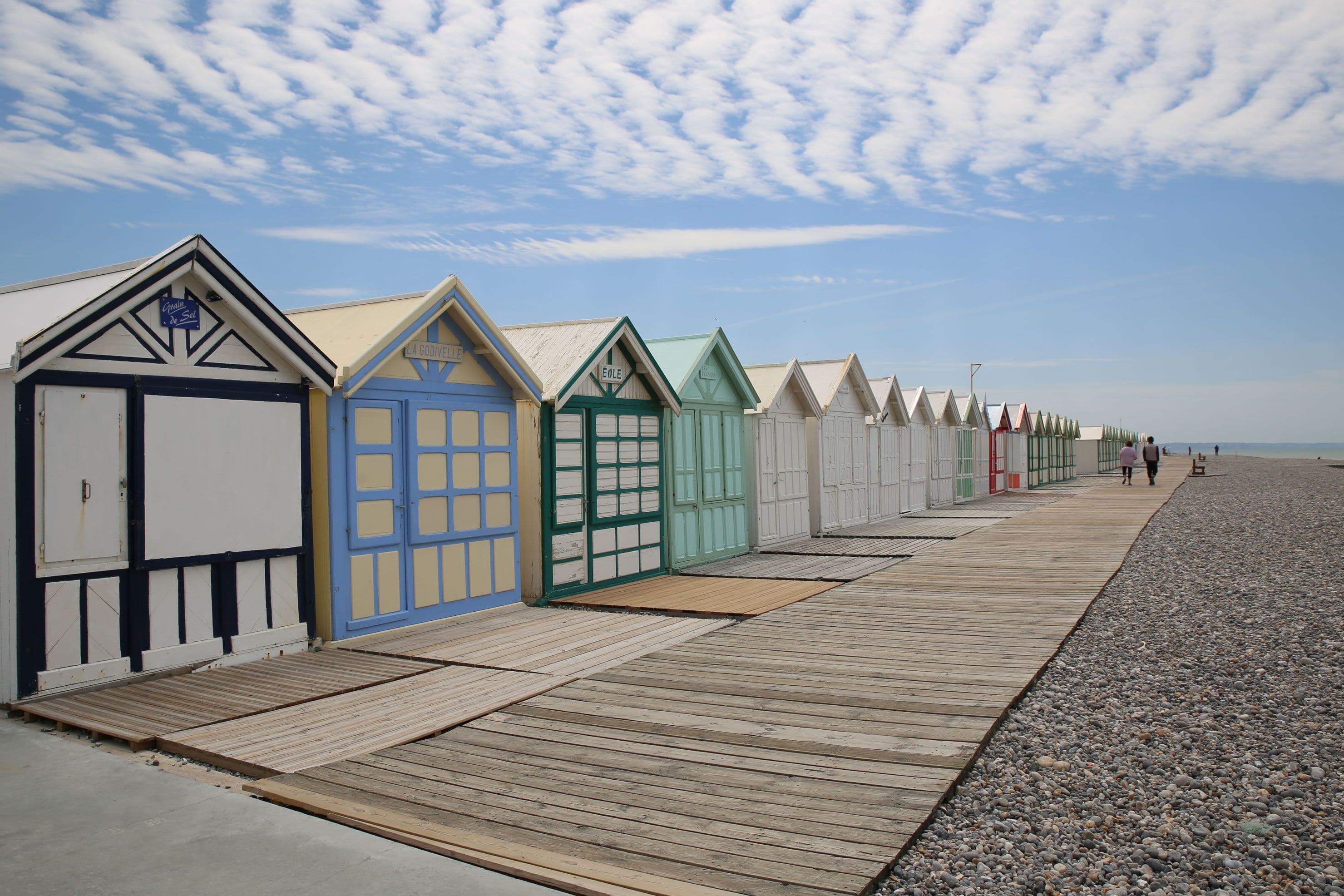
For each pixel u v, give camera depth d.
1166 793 4.67
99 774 4.89
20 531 6.01
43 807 4.40
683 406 12.92
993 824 4.25
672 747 5.21
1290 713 6.01
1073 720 5.86
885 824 4.09
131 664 6.61
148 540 6.67
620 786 4.60
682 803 4.37
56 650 6.20
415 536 8.65
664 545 12.40
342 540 7.96
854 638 8.16
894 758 4.99
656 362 11.80
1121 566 12.66
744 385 14.30
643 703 6.11
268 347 7.50
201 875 3.65
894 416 21.77
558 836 3.98
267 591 7.53
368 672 7.00
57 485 6.20
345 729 5.57
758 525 15.01
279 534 7.58
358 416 8.14
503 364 9.48
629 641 8.14
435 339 8.92
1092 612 9.44
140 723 5.65
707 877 3.58
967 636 8.15
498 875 3.67
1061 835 4.16
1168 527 18.22
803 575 12.09
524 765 4.91
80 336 6.20
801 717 5.76
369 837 4.04
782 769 4.83
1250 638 8.18
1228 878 3.76
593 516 10.95
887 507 20.97
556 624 8.97
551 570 10.33
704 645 7.91
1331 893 3.64
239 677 6.85
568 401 10.49
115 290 6.36
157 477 6.74
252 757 5.04
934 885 3.65
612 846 3.88
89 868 3.72
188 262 6.79
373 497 8.26
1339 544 14.71
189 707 6.01
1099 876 3.75
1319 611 9.30
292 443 7.70
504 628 8.79
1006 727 5.70
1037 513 22.08
